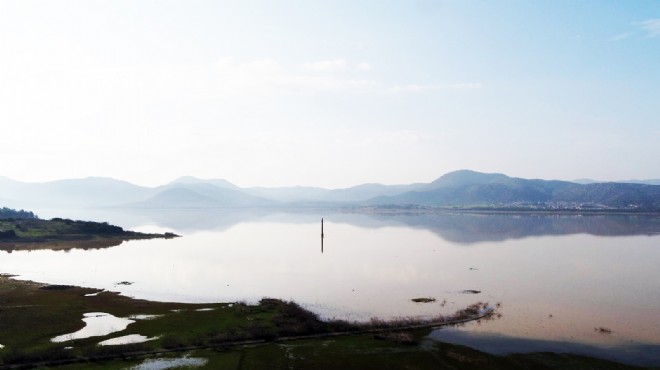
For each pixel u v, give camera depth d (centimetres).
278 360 4200
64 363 4122
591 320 5625
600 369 4050
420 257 11625
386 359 4238
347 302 6650
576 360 4259
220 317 5650
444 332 5119
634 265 10000
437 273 9131
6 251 13538
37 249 14075
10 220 17925
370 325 5262
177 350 4478
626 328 5297
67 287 7688
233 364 4097
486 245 14500
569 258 11194
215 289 7675
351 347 4572
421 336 4956
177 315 5772
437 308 6253
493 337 4938
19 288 7500
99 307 6225
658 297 6844
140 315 5788
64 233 16925
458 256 11756
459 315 5775
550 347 4628
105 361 4181
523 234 18962
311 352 4419
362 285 7944
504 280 8294
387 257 11694
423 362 4169
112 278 8825
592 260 10800
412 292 7325
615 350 4553
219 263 10856
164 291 7506
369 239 17225
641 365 4156
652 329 5259
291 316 5691
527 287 7631
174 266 10406
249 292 7412
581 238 16800
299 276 8938
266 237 18825
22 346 4525
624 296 6912
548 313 5947
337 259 11381
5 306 6150
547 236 17800
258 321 5428
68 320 5512
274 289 7644
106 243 15850
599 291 7275
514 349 4556
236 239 17850
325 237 18362
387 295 7112
